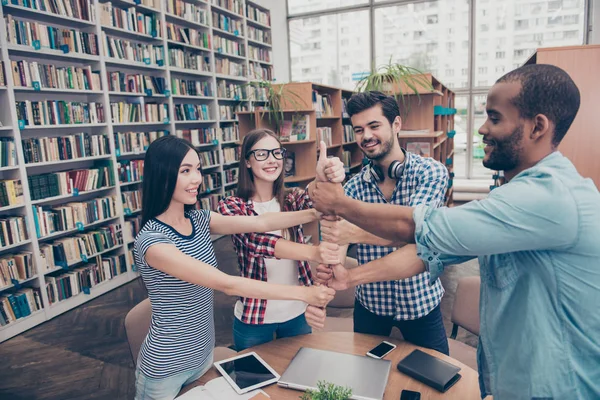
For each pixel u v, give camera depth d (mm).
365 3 8023
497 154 911
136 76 4785
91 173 4242
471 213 854
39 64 3725
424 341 1722
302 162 4738
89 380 2732
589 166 2562
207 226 1594
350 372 1325
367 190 1799
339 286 1498
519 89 841
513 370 919
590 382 855
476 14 7582
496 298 942
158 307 1422
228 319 3561
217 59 6320
